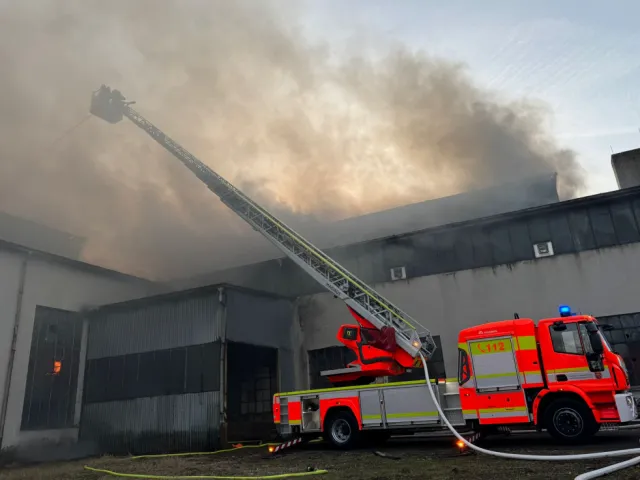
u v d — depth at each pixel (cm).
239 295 1509
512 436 1103
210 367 1377
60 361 1562
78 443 1507
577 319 879
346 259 1728
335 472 767
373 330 1142
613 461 692
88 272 1745
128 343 1571
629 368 1272
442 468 733
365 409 1039
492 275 1491
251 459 1045
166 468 983
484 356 927
